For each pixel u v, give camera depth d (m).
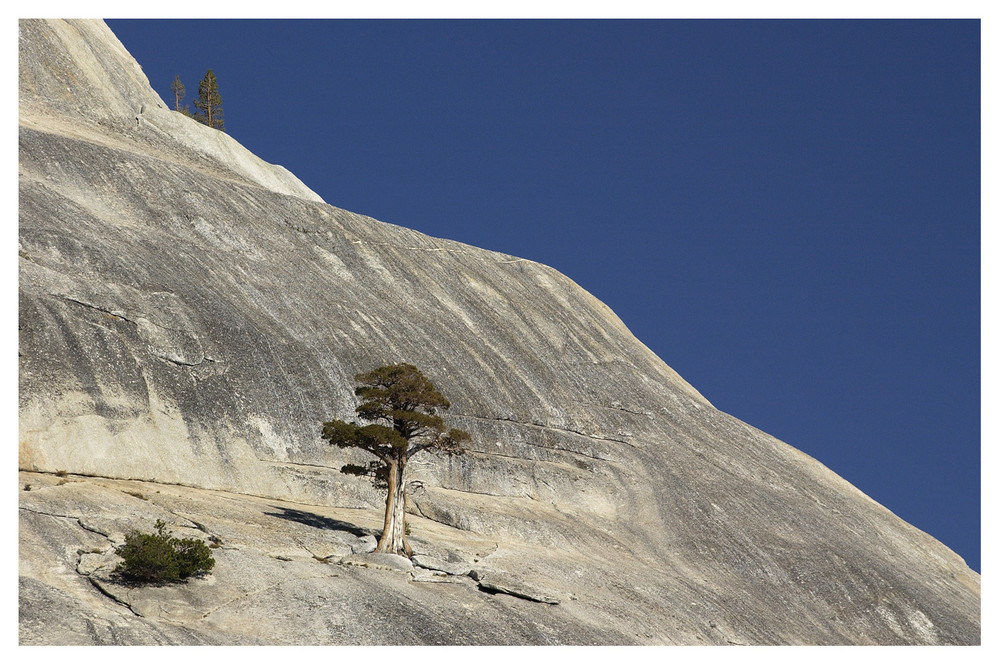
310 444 54.66
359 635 35.66
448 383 65.62
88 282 53.25
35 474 43.91
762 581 57.78
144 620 33.38
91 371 48.41
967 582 69.88
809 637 53.00
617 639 42.22
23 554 35.50
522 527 55.69
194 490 47.88
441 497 56.53
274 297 64.88
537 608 42.62
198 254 65.31
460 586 42.69
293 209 79.06
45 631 30.73
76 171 67.69
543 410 70.19
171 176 72.94
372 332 66.44
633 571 53.59
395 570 42.28
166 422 49.66
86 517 39.09
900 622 56.41
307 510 49.59
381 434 44.88
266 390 54.69
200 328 54.56
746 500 68.06
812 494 76.00
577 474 65.12
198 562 36.44
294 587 37.53
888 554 68.38
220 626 34.38
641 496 64.94
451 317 76.06
